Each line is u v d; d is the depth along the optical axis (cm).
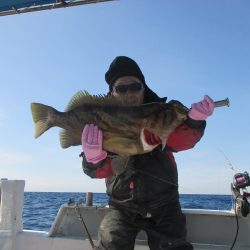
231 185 179
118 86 153
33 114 144
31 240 194
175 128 135
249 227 178
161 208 155
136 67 159
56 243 189
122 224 158
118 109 135
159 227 156
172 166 159
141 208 154
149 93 164
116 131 134
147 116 132
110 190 159
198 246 179
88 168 143
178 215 158
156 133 132
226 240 181
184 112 132
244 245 178
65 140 140
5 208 199
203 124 135
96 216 193
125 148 134
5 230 196
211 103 130
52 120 141
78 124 137
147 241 173
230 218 182
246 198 172
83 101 139
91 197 195
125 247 157
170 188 157
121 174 155
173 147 145
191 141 140
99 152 132
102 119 134
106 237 157
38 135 142
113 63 159
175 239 153
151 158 155
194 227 185
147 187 153
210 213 182
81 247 185
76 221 195
